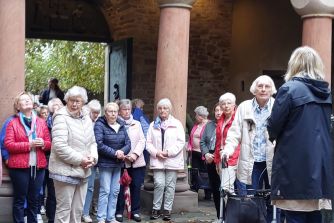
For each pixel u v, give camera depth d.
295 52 4.56
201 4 15.69
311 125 4.35
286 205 4.41
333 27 12.31
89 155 6.13
